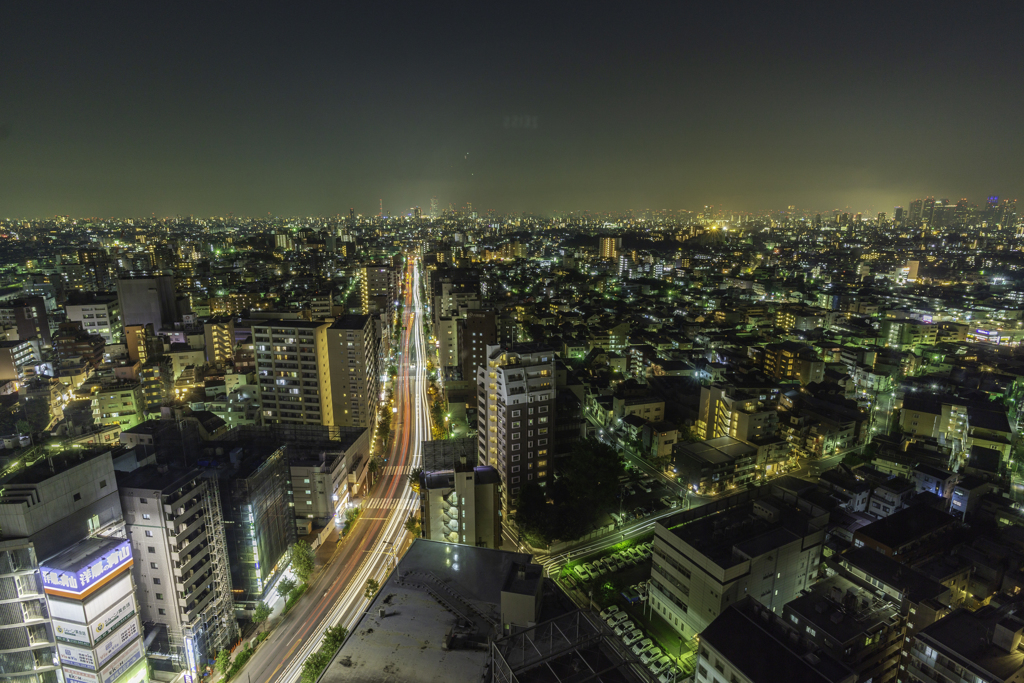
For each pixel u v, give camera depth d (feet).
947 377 602.85
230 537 290.97
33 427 465.06
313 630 282.36
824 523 298.35
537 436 387.55
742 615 205.26
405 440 527.40
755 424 450.30
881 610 228.02
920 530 298.56
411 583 180.24
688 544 270.87
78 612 200.85
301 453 391.04
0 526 197.88
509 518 383.65
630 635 278.05
